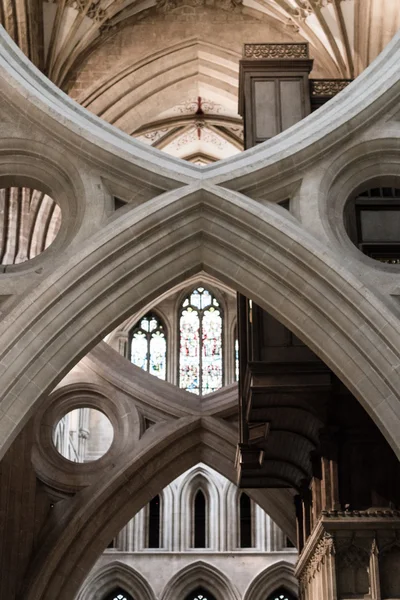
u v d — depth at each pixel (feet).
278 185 37.11
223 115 94.53
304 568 53.36
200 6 83.87
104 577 109.60
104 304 35.27
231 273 36.06
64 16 78.84
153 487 65.77
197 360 119.85
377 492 42.80
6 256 82.64
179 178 36.58
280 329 41.91
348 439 43.50
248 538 112.06
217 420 65.98
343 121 37.50
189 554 110.63
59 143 37.55
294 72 49.39
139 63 82.69
